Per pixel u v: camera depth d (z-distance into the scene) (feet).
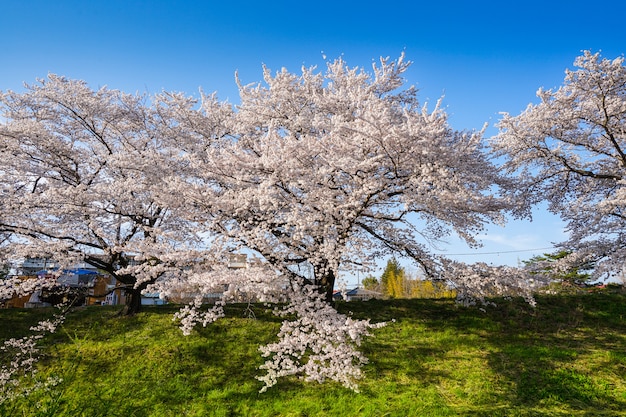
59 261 32.27
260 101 42.11
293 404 26.05
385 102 33.83
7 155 36.86
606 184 41.19
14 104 38.70
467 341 34.65
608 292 47.32
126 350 32.99
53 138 37.40
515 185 38.37
